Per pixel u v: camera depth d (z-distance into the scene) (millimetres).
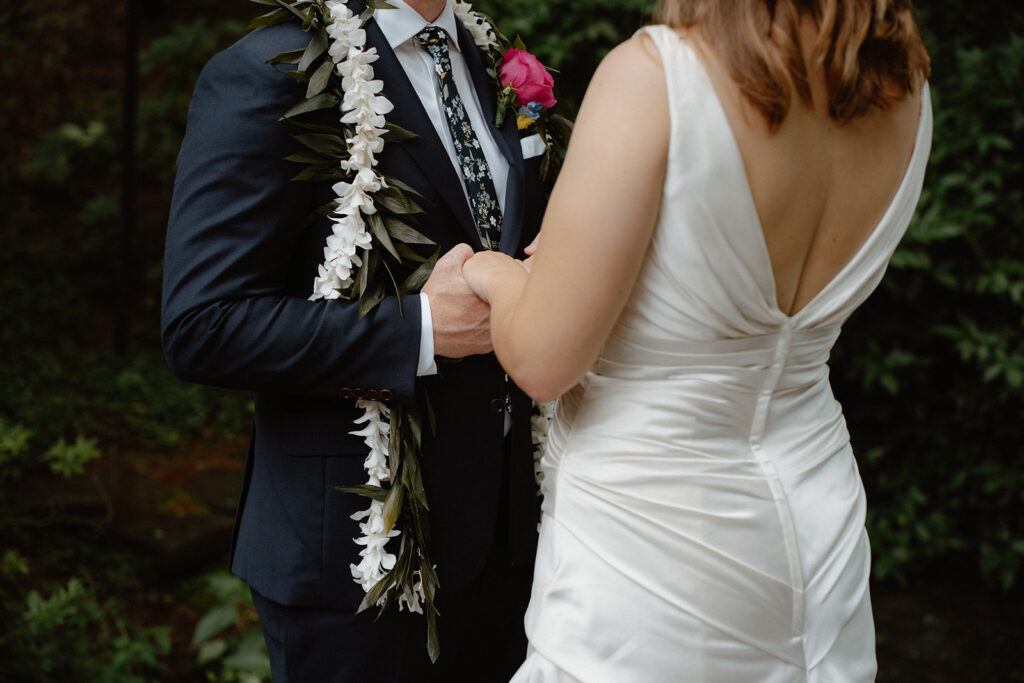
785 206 1114
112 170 5691
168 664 2824
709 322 1164
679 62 1085
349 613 1550
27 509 3303
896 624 3352
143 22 6195
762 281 1142
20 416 3865
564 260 1115
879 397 3639
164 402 4289
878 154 1164
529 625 1341
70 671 2484
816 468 1272
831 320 1230
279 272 1477
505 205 1631
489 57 1739
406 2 1565
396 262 1514
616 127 1093
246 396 4473
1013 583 3592
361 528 1526
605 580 1248
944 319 3467
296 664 1579
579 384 1307
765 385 1218
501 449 1641
